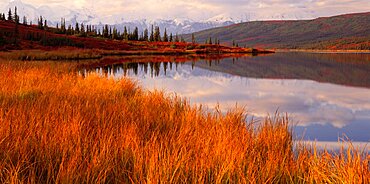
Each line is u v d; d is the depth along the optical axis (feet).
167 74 100.01
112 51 252.21
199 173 13.55
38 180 12.37
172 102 32.53
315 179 13.39
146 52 285.02
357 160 13.00
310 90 66.44
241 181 13.11
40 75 45.52
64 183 12.26
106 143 16.03
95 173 12.93
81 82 43.01
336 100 53.21
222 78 91.40
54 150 15.07
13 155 14.15
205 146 16.35
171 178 12.37
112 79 44.80
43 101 27.86
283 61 189.37
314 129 32.37
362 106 47.44
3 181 12.10
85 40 303.68
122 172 13.46
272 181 13.35
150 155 14.82
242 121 24.84
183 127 20.35
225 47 439.22
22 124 18.12
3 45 193.67
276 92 62.85
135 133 18.10
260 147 18.19
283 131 20.39
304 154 16.43
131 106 28.53
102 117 21.89
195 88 67.15
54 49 221.46
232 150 15.48
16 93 30.55
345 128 33.19
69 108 24.29
